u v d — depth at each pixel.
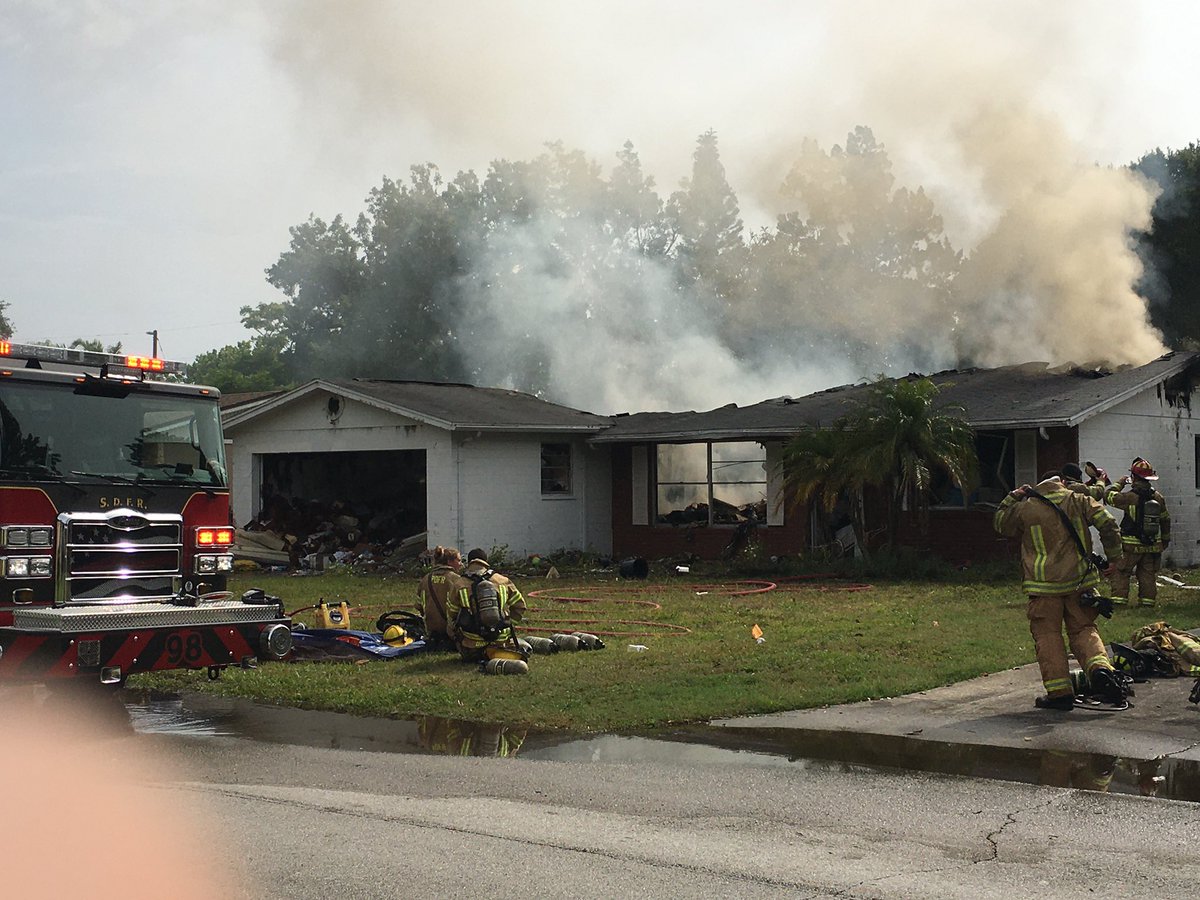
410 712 9.05
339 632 11.64
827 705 9.03
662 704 9.01
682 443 25.05
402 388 26.27
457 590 11.32
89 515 8.70
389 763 7.38
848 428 20.48
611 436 24.81
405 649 11.62
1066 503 8.77
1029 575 8.77
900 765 7.16
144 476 9.11
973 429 20.08
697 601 16.64
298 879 5.03
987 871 5.11
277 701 9.71
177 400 9.43
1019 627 12.95
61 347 8.82
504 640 11.13
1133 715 8.48
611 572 22.28
